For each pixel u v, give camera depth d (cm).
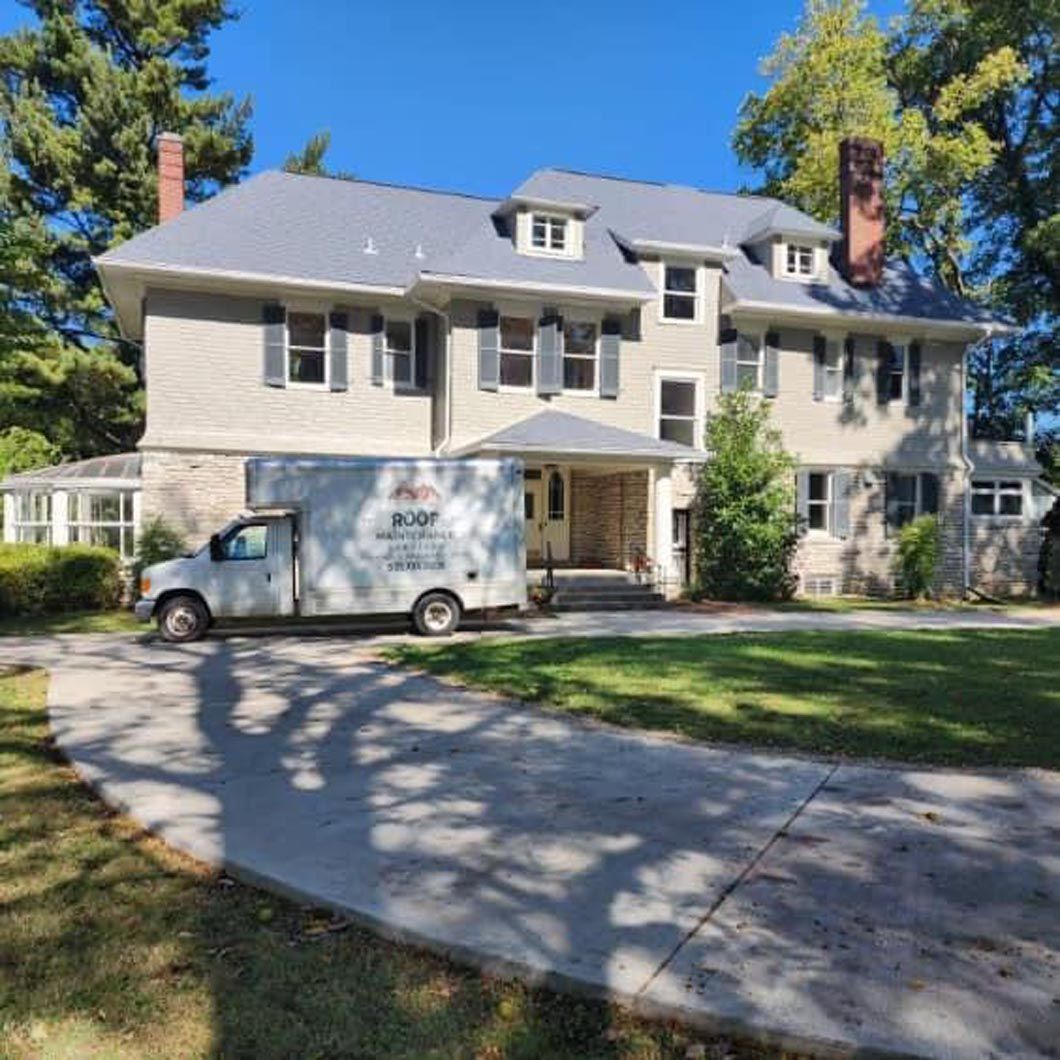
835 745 688
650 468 1998
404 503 1411
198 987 341
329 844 484
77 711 828
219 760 660
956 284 3123
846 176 2403
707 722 762
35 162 2734
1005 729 726
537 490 2291
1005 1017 312
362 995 336
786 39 2923
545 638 1327
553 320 2016
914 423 2345
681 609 1859
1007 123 3189
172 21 2834
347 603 1386
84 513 1967
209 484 1862
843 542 2269
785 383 2238
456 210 2256
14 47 2734
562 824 517
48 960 363
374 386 1981
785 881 431
